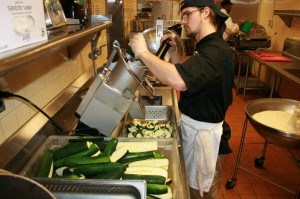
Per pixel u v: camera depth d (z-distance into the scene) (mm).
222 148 1520
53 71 1394
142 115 1188
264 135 1641
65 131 1180
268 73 4480
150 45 1444
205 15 1203
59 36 782
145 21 4043
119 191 651
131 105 1080
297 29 3572
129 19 4535
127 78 985
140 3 5906
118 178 843
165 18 6020
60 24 951
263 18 4945
